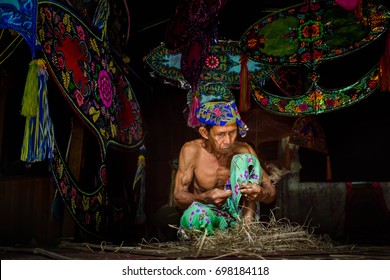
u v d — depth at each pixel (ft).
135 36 18.04
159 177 19.27
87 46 13.30
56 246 11.84
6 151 12.81
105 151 13.87
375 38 14.80
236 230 10.98
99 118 13.66
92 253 9.77
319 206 19.93
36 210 12.66
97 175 13.83
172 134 19.44
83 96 12.77
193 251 9.86
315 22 15.03
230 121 12.80
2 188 11.67
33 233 12.51
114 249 10.19
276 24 15.23
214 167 13.58
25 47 12.82
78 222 12.33
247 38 15.79
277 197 20.11
